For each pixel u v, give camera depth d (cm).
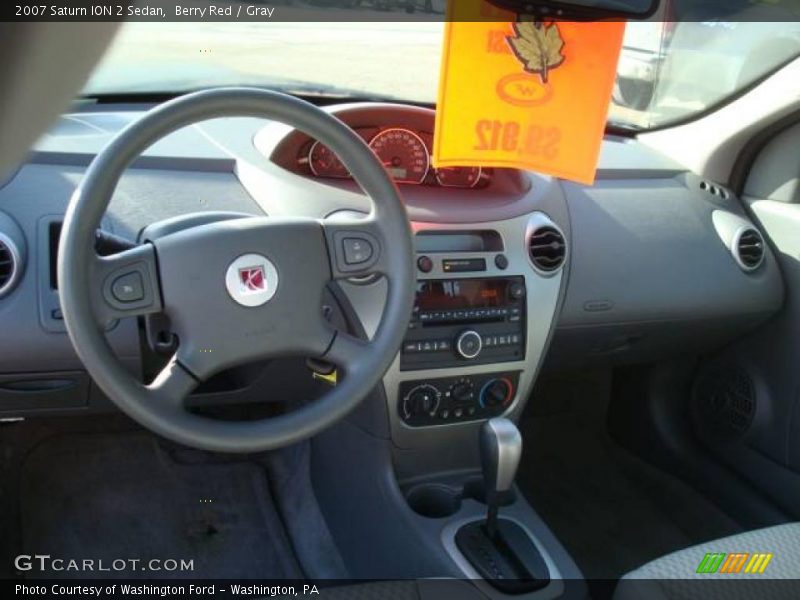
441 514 186
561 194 199
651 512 233
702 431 244
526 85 135
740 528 227
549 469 248
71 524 208
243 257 119
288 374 172
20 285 150
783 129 215
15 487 211
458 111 136
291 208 164
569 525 226
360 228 127
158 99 189
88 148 167
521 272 180
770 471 223
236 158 174
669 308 205
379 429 179
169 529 211
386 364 129
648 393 249
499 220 179
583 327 200
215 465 227
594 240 199
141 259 115
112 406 167
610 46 133
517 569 165
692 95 225
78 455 219
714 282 208
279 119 119
